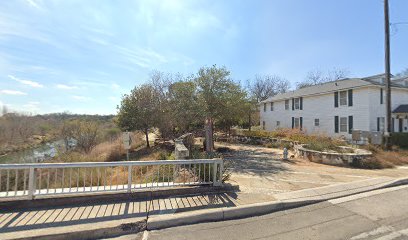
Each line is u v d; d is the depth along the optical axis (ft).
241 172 26.99
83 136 61.93
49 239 11.09
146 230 12.48
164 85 63.52
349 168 30.25
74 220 12.60
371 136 45.57
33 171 14.39
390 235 11.94
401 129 63.72
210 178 19.39
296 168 29.84
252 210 14.87
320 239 11.50
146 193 16.40
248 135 72.28
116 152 50.75
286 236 11.81
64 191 15.10
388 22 41.06
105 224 12.19
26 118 107.76
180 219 13.20
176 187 17.34
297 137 56.54
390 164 32.27
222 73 48.37
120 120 60.29
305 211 15.28
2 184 26.05
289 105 85.35
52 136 100.63
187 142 47.39
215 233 12.12
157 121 58.95
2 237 10.71
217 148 53.67
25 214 13.21
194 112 47.62
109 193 15.66
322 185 20.63
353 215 14.57
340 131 64.49
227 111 48.11
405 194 18.94
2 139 80.53
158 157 38.91
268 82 156.76
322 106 70.79
